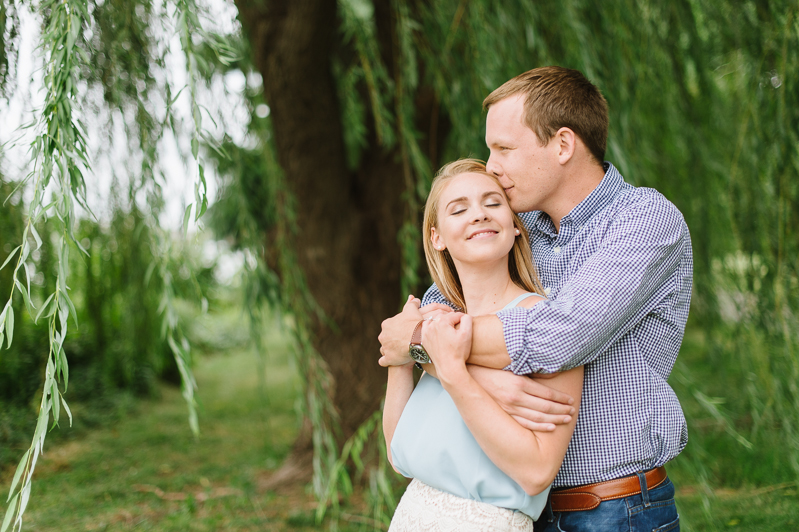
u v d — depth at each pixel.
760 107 3.07
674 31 3.37
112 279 5.02
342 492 3.82
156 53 2.72
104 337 6.12
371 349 4.00
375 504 2.84
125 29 2.53
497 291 1.36
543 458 1.13
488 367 1.21
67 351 6.56
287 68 3.29
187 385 1.93
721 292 3.89
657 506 1.28
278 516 3.63
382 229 4.04
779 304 2.97
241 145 3.62
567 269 1.40
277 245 3.37
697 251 3.82
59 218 1.52
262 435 5.81
